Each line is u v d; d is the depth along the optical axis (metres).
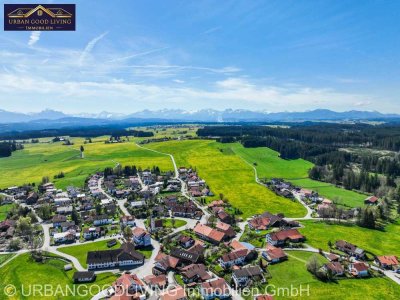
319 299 99.88
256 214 183.38
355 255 130.00
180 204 196.50
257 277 110.81
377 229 162.25
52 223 171.75
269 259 125.19
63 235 149.38
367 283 110.06
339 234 153.38
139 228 149.38
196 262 123.44
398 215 185.62
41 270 120.06
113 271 119.44
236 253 124.62
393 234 155.88
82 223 172.38
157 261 121.31
